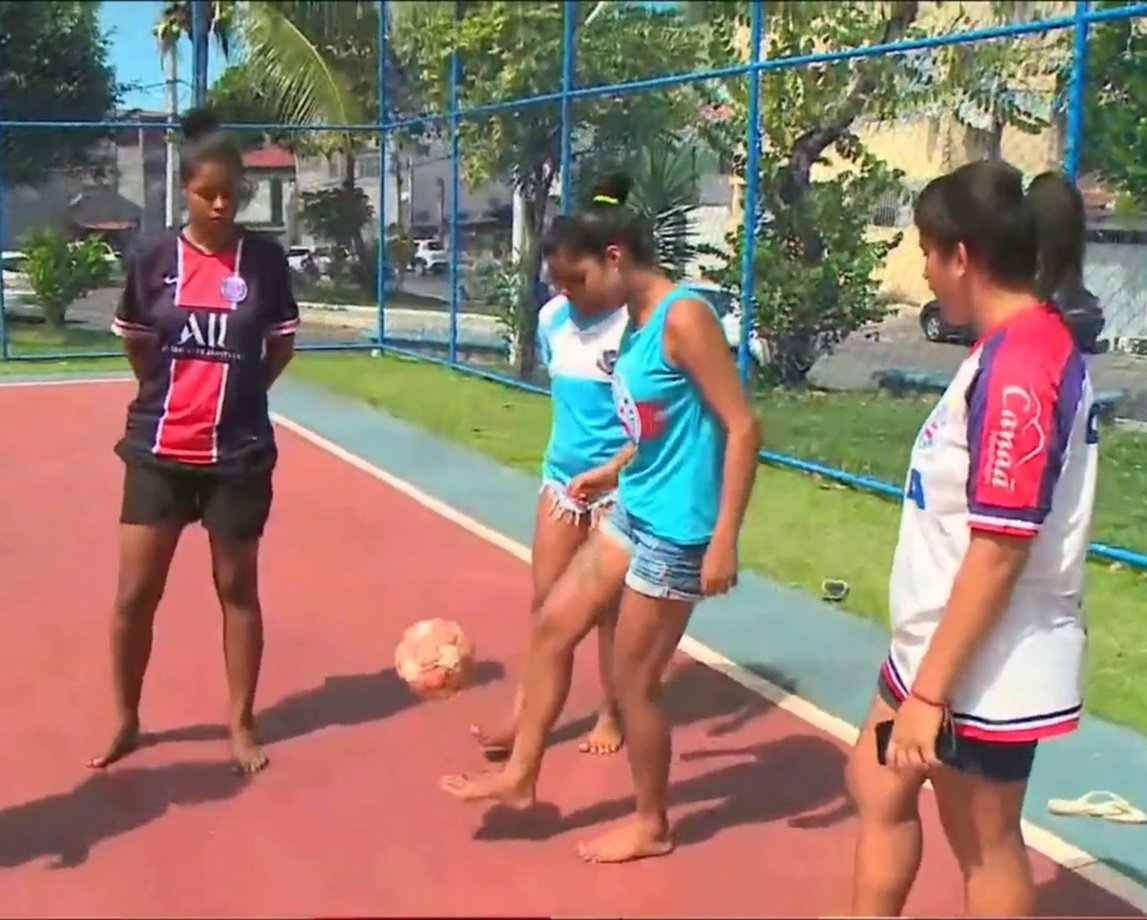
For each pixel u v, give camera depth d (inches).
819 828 165.8
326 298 706.2
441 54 636.7
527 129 536.7
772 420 449.4
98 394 519.5
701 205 492.7
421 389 536.1
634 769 154.6
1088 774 183.0
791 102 472.4
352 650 229.9
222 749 186.5
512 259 558.3
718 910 145.6
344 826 164.2
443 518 323.6
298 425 452.1
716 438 142.7
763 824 166.9
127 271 168.9
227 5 766.5
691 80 401.4
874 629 243.6
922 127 529.7
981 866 115.0
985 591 102.5
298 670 219.3
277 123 727.7
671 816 168.7
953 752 108.6
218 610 245.4
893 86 477.4
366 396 516.4
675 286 142.7
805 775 181.6
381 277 653.9
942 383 503.2
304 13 846.5
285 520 319.0
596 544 151.5
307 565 281.6
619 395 144.0
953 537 108.6
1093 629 246.8
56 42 886.4
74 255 708.0
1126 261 358.3
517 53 598.5
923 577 111.0
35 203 751.1
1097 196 378.0
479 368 573.6
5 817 165.2
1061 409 102.6
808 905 146.7
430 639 169.9
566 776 179.6
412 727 196.1
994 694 108.1
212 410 169.3
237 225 172.6
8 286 717.9
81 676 213.8
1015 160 504.4
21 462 386.6
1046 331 104.5
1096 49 384.5
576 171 512.1
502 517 327.0
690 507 142.6
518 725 166.1
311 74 734.5
